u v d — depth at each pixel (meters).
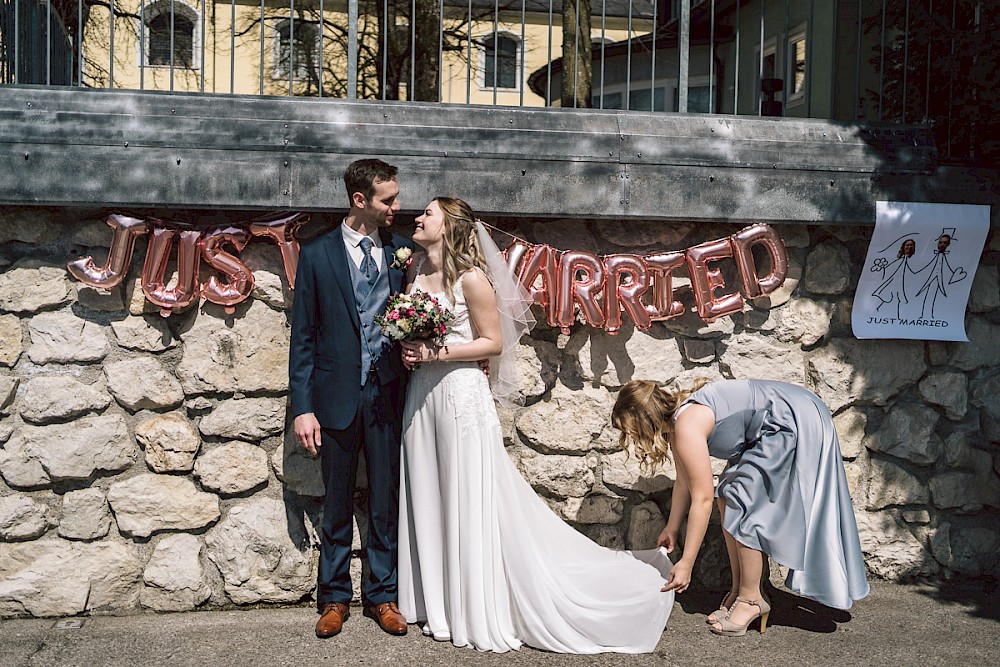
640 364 4.35
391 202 3.74
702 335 4.40
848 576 3.79
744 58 11.73
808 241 4.46
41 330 3.93
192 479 4.04
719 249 4.27
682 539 4.38
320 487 4.11
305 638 3.71
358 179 3.70
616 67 13.96
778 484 3.78
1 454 3.91
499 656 3.56
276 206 3.94
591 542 3.93
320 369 3.75
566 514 4.32
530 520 3.80
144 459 4.01
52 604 3.93
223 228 3.96
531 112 4.20
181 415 4.04
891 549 4.54
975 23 4.76
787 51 4.65
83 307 3.96
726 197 4.27
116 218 3.88
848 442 4.52
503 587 3.71
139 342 3.99
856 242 4.50
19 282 3.91
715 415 3.76
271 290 4.06
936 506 4.58
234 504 4.07
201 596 4.04
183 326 4.02
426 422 3.77
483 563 3.65
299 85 15.59
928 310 4.49
